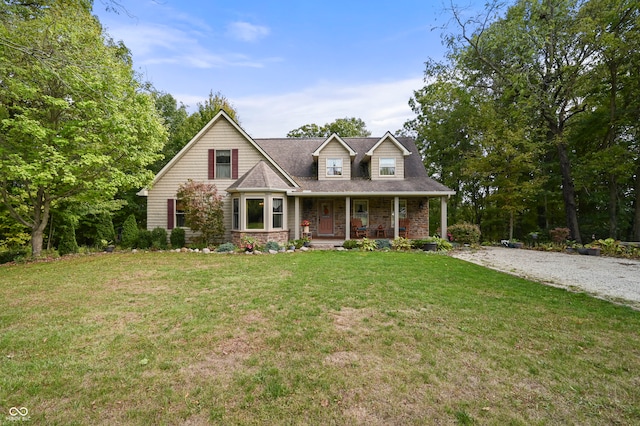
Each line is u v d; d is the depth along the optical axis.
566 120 16.69
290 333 3.93
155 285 6.45
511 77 16.08
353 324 4.24
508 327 4.18
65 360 3.23
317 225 16.36
